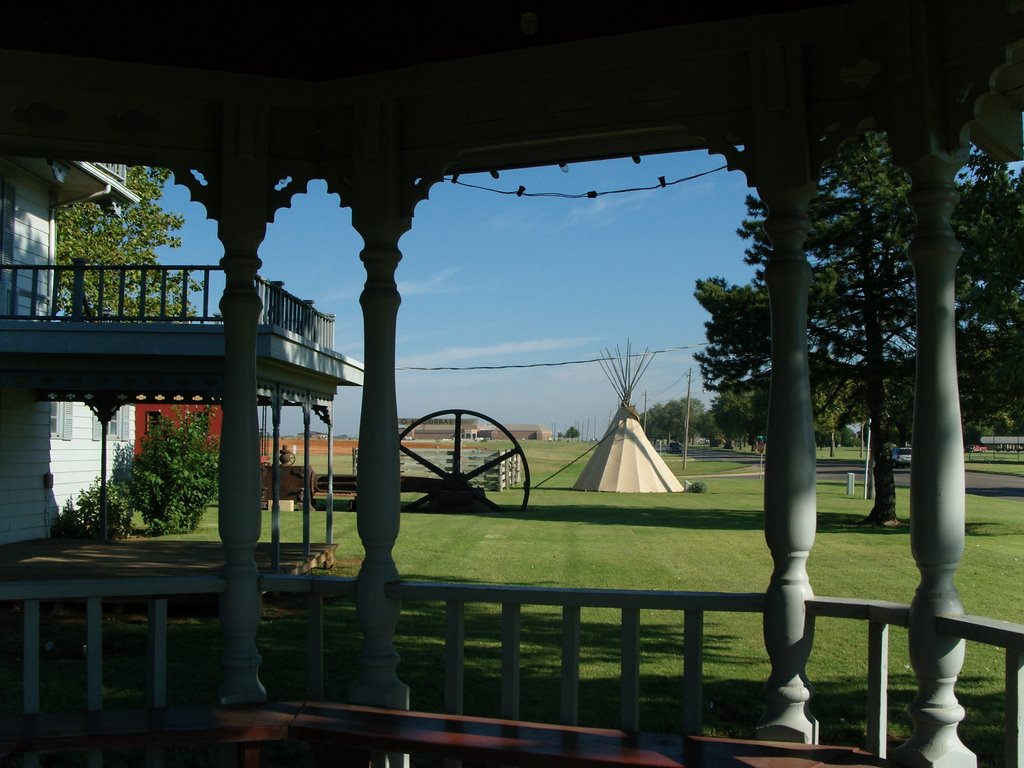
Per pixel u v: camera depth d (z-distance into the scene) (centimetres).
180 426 1723
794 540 367
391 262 428
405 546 1473
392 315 425
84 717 388
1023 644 300
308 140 445
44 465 1427
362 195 428
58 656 752
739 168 384
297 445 5469
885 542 1609
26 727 372
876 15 359
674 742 358
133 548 1230
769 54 376
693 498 2812
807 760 339
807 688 371
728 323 2083
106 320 1050
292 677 656
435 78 420
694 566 1254
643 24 391
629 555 1370
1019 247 1143
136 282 2556
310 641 427
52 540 1345
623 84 401
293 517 2094
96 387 1048
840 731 555
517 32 402
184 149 436
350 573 1225
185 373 1048
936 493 340
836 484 3872
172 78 430
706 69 390
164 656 412
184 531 1694
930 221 350
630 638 382
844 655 754
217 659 725
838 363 2030
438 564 1264
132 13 391
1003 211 1184
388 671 417
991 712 596
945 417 342
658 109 396
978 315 1278
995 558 1370
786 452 370
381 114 428
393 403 423
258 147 435
